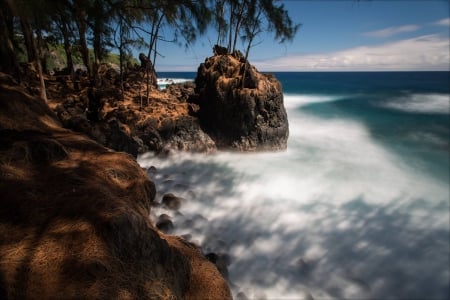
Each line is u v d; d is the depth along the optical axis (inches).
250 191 495.2
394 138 854.5
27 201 195.5
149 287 157.0
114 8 489.7
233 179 550.3
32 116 399.2
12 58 589.0
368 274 300.0
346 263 314.5
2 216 181.3
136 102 760.3
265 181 544.4
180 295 173.9
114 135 491.8
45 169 246.2
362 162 653.3
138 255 168.6
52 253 158.1
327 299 267.3
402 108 1373.0
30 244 162.9
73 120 472.7
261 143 703.7
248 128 694.5
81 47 845.8
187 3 541.3
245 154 695.1
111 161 302.2
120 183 273.0
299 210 429.1
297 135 911.0
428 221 403.9
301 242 348.2
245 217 399.2
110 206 186.9
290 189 508.1
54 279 145.2
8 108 378.0
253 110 681.0
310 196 479.8
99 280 146.5
